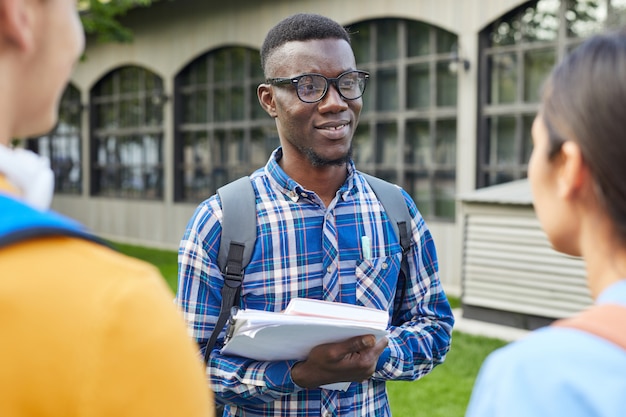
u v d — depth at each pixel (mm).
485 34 8398
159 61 13008
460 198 6172
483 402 812
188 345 771
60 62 806
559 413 748
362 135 9773
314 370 1578
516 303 5809
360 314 1562
